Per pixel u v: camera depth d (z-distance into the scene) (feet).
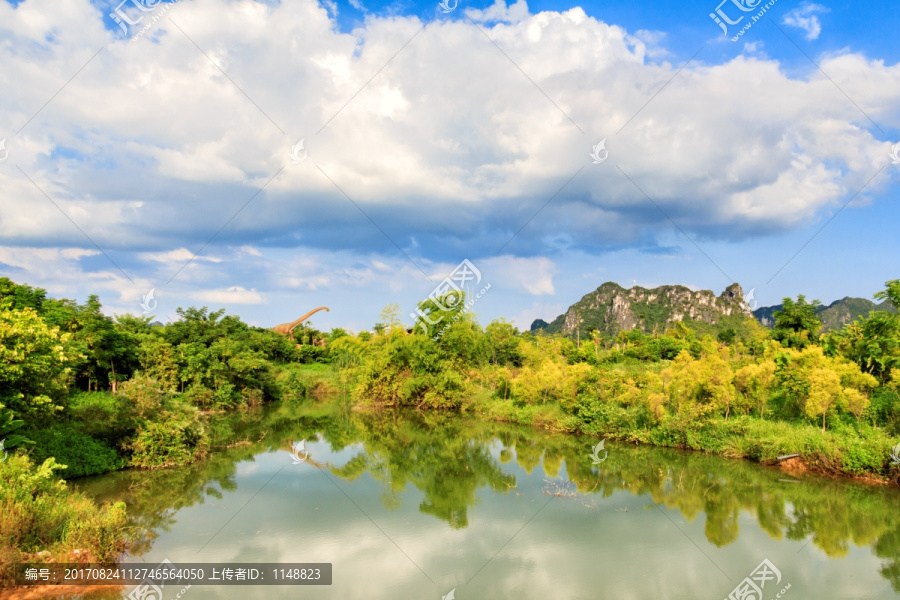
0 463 32.81
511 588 28.89
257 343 147.64
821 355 62.34
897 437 48.75
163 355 103.35
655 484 49.19
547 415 80.89
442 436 78.64
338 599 27.61
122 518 32.96
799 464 51.98
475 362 117.80
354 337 202.69
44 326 40.01
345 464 59.77
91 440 52.80
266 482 51.16
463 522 39.83
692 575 30.53
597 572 31.07
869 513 40.27
